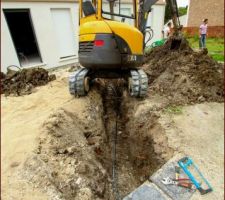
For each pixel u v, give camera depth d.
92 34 4.61
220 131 4.43
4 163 3.18
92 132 4.69
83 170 3.31
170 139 4.07
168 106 5.25
